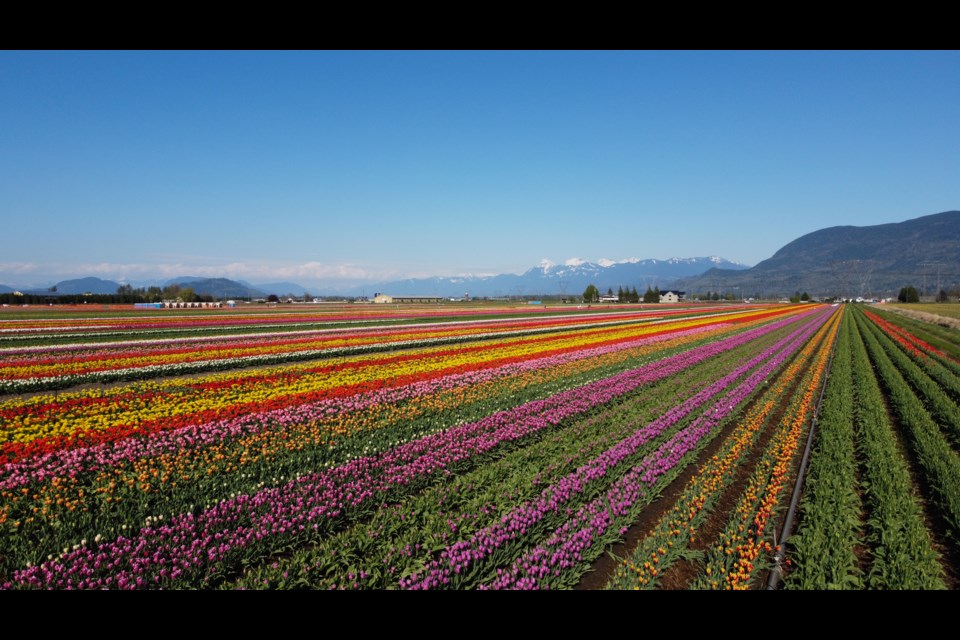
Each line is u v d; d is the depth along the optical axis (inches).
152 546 317.1
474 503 385.1
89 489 398.9
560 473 457.4
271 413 636.1
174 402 702.5
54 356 1179.3
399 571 305.1
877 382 988.6
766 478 460.4
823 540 342.0
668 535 351.9
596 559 350.9
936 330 2185.0
